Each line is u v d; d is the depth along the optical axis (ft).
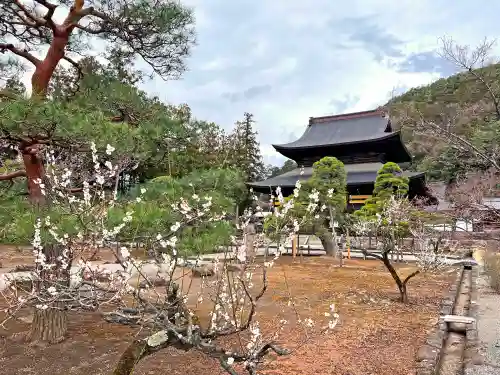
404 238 69.46
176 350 21.70
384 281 46.34
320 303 33.96
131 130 18.33
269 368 19.56
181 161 22.33
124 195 19.67
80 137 17.22
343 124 120.26
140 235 15.21
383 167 72.59
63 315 22.90
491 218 18.51
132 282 23.09
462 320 27.89
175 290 13.93
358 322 28.45
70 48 25.89
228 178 18.74
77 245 16.70
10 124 16.15
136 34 24.30
